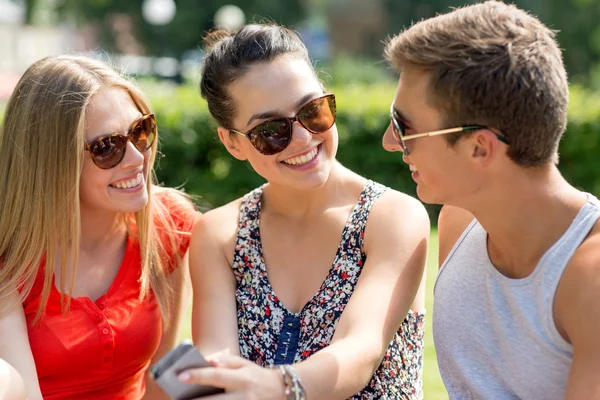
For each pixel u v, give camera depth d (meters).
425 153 2.18
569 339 2.08
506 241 2.19
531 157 2.06
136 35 34.41
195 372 2.03
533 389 2.19
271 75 2.57
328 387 2.22
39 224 2.65
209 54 2.72
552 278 2.07
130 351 2.78
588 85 27.77
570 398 1.98
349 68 24.09
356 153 8.52
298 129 2.56
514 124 2.04
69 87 2.65
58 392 2.72
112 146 2.67
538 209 2.10
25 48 36.12
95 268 2.82
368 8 37.41
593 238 2.03
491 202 2.15
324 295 2.61
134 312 2.80
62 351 2.67
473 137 2.09
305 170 2.58
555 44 2.12
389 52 2.24
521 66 2.02
